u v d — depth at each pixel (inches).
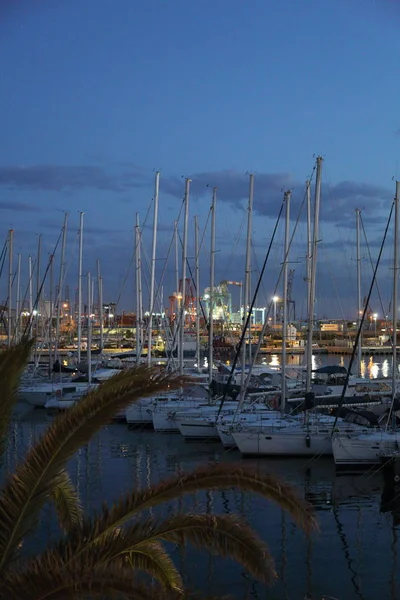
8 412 329.4
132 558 346.0
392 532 928.9
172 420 1675.7
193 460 1411.2
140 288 2326.5
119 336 5438.0
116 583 281.6
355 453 1289.4
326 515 1013.2
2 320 2891.2
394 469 1167.6
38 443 332.5
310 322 1534.2
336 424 1441.9
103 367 2908.5
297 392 1900.8
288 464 1354.6
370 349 5580.7
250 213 1948.8
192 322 4013.3
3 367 330.3
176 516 338.3
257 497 1082.1
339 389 1993.1
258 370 2691.9
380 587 744.3
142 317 2600.9
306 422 1450.5
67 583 276.8
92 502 1088.8
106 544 317.1
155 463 1392.7
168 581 351.9
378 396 1754.4
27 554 773.3
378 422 1443.2
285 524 954.7
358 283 2411.4
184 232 2183.8
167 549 839.1
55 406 2138.3
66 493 444.8
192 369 2593.5
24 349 338.3
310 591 732.0
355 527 951.6
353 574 780.6
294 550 856.3
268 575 335.0
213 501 1061.1
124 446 1567.4
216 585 741.9
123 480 1246.9
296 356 5757.9
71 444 326.3
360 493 1143.0
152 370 346.3
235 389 1892.2
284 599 711.1
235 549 333.4
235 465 341.4
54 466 324.8
